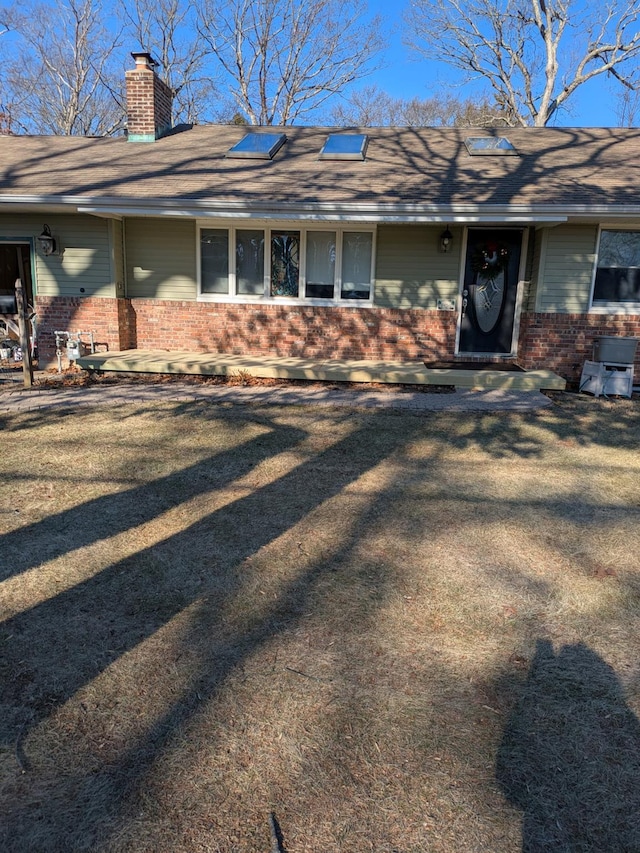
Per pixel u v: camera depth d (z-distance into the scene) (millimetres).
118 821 1736
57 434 5820
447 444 5797
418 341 9750
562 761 1987
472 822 1752
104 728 2096
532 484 4742
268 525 3852
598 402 7840
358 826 1733
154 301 9953
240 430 6090
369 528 3834
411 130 11891
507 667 2471
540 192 8398
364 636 2666
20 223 9430
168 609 2859
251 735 2076
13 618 2760
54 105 26672
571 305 8977
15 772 1901
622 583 3180
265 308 9820
